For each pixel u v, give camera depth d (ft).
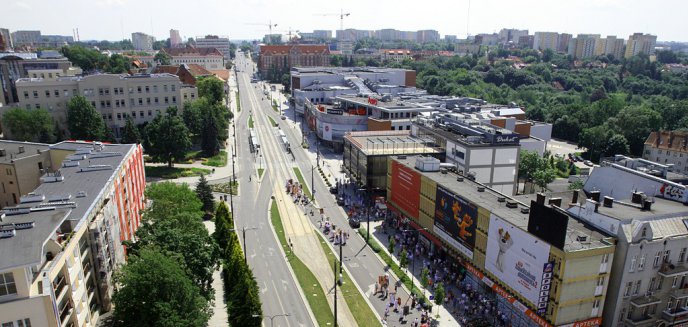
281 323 200.95
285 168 452.76
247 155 496.64
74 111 424.46
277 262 258.16
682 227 185.16
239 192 379.96
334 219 324.60
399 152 344.49
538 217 177.17
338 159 489.26
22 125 410.93
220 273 248.11
